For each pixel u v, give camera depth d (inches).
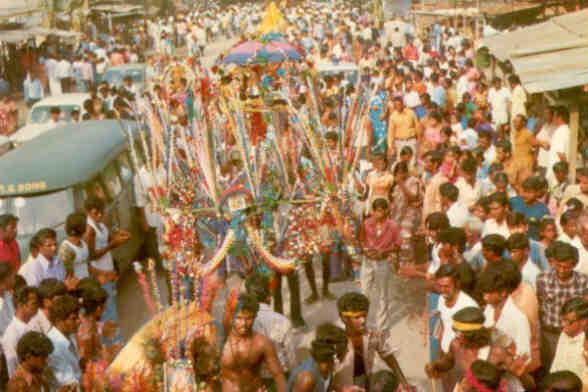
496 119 700.0
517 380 229.1
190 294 347.9
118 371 254.4
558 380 213.9
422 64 1108.5
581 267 308.5
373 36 1489.9
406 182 431.8
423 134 636.1
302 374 233.3
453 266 270.1
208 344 257.8
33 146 447.2
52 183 402.3
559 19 767.1
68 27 1461.6
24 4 1235.9
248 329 259.9
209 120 356.5
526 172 467.2
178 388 251.0
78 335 280.5
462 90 829.8
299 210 370.0
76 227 348.5
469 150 499.8
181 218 362.0
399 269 413.1
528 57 565.0
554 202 430.6
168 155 367.9
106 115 686.5
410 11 1562.5
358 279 446.0
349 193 377.7
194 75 360.5
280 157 369.1
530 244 311.3
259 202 363.9
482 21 1234.0
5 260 350.0
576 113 522.0
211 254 368.2
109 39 1599.4
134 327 402.6
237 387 262.8
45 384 257.4
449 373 263.7
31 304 279.7
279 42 445.7
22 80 1262.3
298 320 394.3
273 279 371.6
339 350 237.9
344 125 387.9
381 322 372.2
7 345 278.2
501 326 253.9
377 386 224.1
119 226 438.6
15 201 403.2
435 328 279.0
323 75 893.8
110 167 453.1
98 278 363.3
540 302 278.5
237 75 411.2
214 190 358.3
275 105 379.6
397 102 631.8
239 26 1948.8
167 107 369.1
